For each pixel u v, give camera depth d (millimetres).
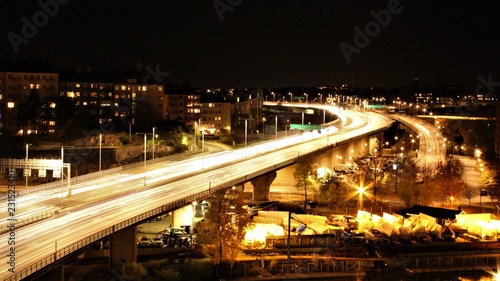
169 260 111562
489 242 130250
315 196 173875
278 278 108438
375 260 119062
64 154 195125
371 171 192250
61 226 96812
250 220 125812
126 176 153000
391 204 165250
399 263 120750
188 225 130750
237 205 114438
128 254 104125
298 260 114562
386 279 114188
